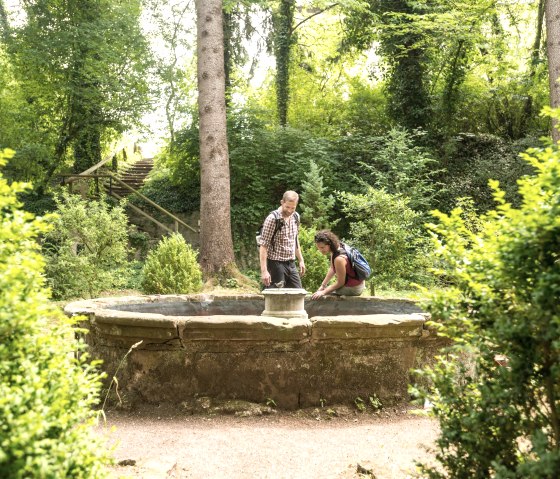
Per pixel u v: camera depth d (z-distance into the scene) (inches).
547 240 76.3
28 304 73.5
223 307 252.8
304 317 207.5
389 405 185.5
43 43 582.6
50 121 663.8
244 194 652.7
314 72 887.7
